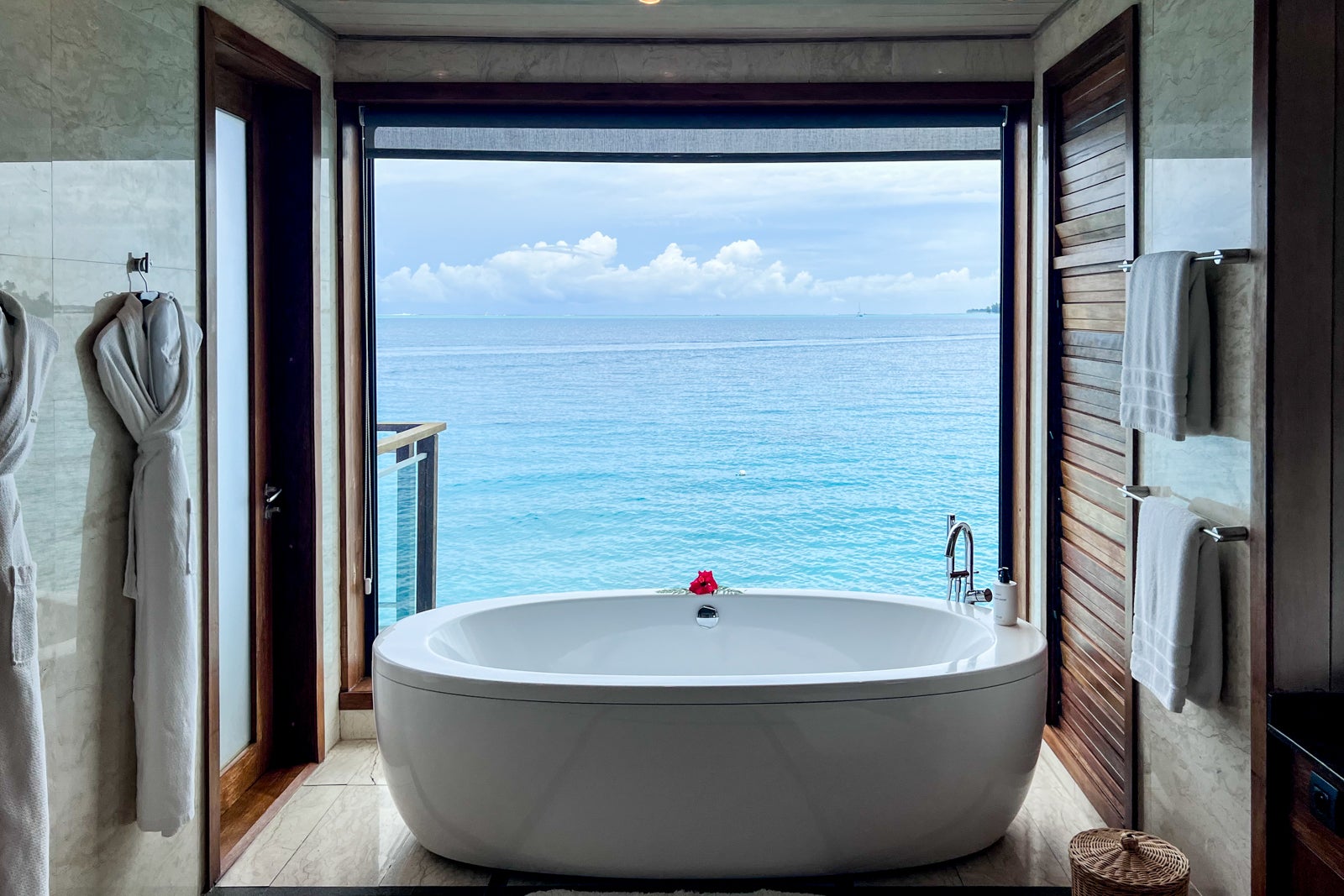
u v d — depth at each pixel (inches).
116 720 92.4
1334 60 80.6
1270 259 81.4
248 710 132.2
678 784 103.7
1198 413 91.3
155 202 97.1
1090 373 127.2
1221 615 91.2
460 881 108.9
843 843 106.4
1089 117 126.5
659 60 145.0
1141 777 110.1
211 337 107.7
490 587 403.9
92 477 88.0
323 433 141.7
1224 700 91.4
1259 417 82.8
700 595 144.1
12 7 76.1
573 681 103.9
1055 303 138.8
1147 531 98.9
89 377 87.4
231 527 126.0
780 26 138.9
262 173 133.2
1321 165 80.9
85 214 85.7
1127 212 108.7
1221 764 92.1
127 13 92.0
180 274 102.0
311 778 136.6
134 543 93.0
